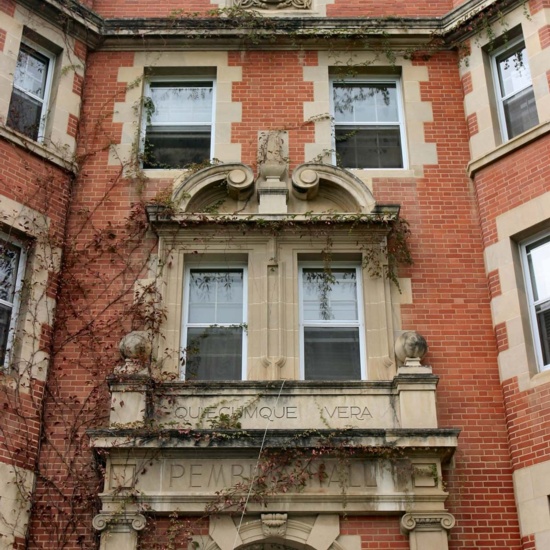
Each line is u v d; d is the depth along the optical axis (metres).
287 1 16.17
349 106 15.41
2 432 11.65
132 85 15.14
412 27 15.55
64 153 14.13
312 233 13.55
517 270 13.16
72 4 15.13
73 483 11.74
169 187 14.14
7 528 11.22
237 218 13.43
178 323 12.98
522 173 13.61
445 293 13.36
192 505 11.09
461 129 14.88
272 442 11.27
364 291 13.30
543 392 12.02
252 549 11.35
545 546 11.24
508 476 12.01
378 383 11.91
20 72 14.51
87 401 12.30
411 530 11.04
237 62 15.47
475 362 12.83
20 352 12.30
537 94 14.02
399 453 11.31
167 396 11.81
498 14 14.97
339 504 11.15
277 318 12.97
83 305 13.05
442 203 14.16
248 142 14.68
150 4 16.09
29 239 13.20
